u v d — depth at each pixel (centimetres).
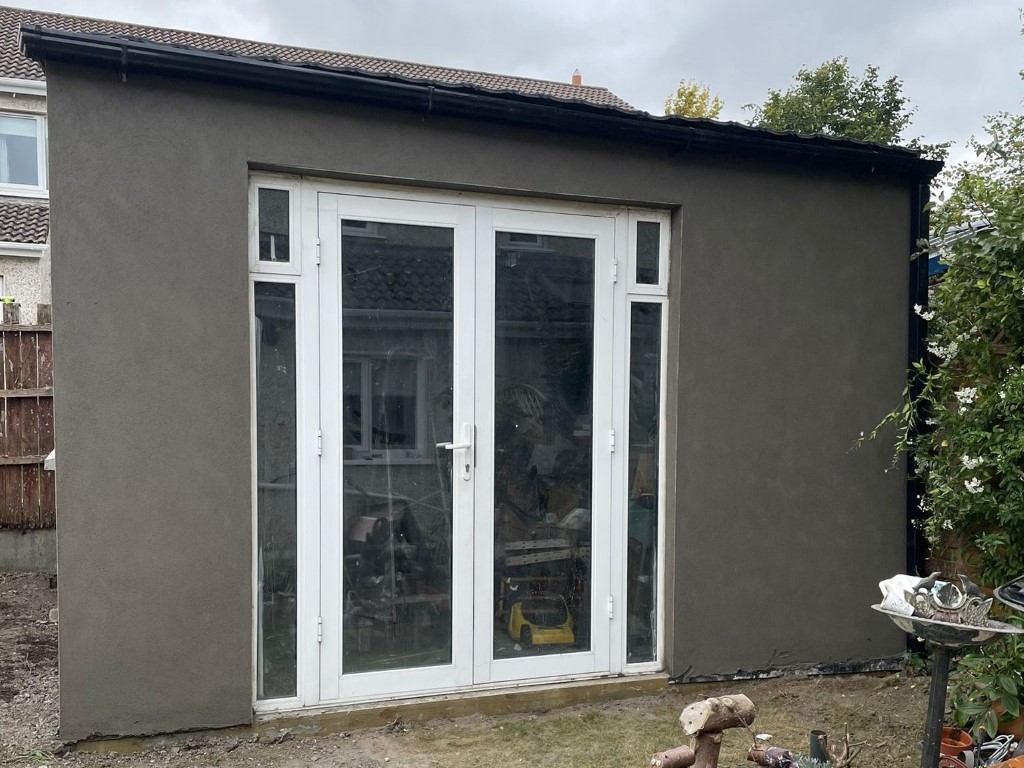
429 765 338
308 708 367
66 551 328
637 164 415
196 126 341
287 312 366
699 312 430
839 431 461
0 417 692
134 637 337
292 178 365
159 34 1539
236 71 335
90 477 330
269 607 365
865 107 1898
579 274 418
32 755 330
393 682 382
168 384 340
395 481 384
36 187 1335
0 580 670
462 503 394
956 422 409
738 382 439
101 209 330
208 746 346
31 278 1238
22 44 309
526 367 408
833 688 442
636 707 407
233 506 349
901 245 475
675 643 425
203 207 344
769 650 447
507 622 404
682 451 426
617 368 425
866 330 467
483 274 398
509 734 371
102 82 328
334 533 373
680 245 425
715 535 434
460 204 394
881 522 470
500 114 376
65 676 329
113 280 332
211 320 346
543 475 411
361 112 364
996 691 329
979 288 393
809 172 452
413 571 387
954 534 445
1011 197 385
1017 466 384
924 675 462
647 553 436
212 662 347
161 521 339
